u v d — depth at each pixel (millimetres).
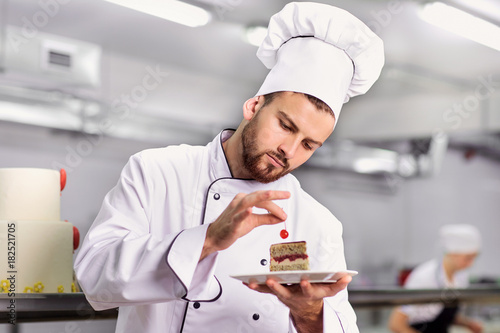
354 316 1348
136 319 1256
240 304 1272
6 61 4074
